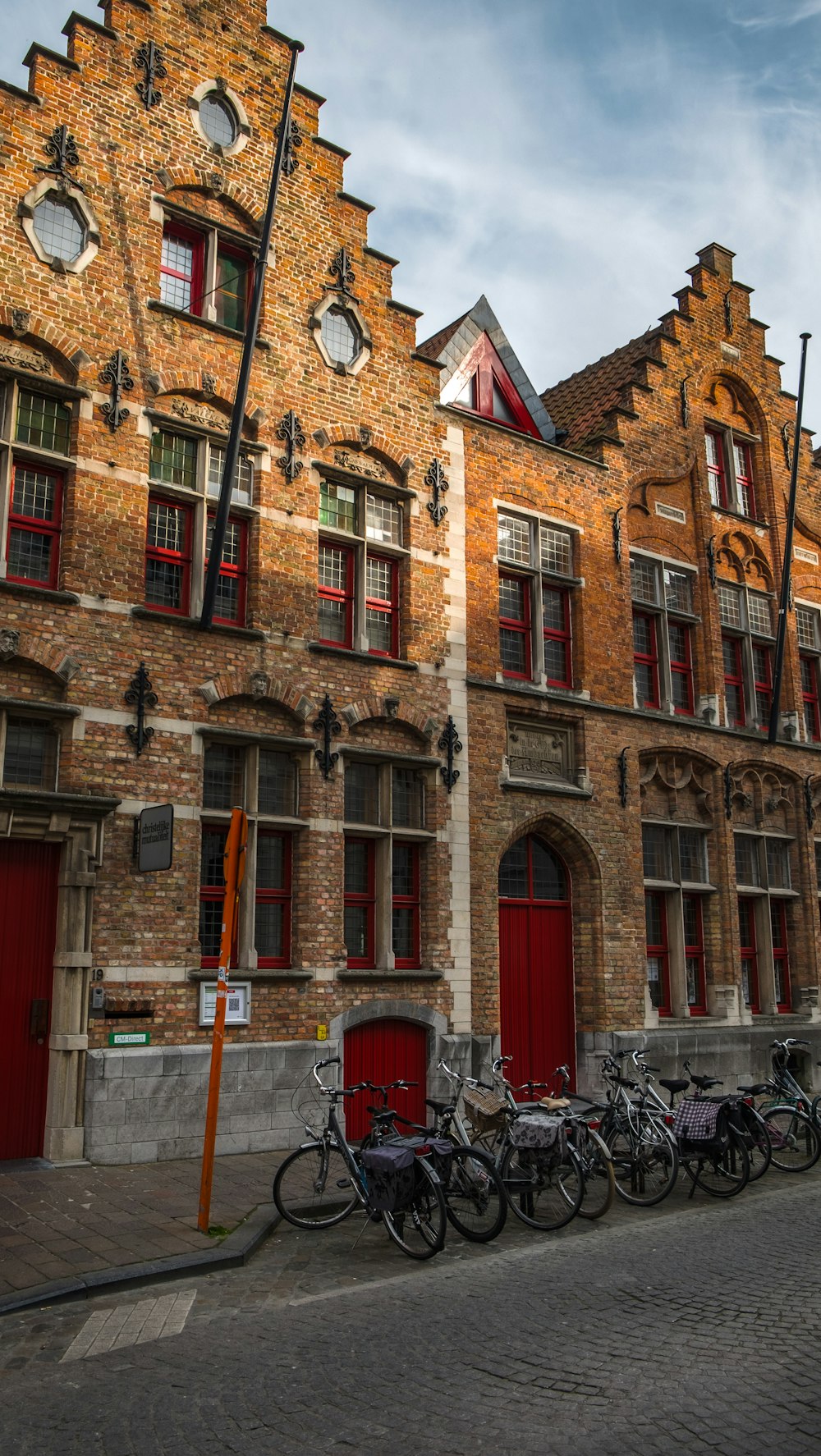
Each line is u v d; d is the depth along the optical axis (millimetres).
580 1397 5223
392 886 13328
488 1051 13477
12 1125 10055
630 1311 6559
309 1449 4715
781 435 20078
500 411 16891
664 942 16562
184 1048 10828
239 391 11562
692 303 18984
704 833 17406
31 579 10945
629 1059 14875
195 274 12836
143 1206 8695
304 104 13914
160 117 12523
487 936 13852
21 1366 5750
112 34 12234
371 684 13312
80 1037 10242
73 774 10625
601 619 16297
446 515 14570
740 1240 8398
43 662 10578
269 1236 8336
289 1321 6430
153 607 11820
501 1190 8305
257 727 12219
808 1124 11531
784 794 18969
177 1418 5062
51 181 11477
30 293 11164
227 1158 10789
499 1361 5723
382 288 14391
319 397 13461
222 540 11539
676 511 18016
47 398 11289
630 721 16359
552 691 15281
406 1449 4695
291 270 13469
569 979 15242
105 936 10570
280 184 13500
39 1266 7137
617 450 17125
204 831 11742
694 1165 10617
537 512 15766
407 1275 7422
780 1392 5223
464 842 13828
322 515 13461
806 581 20266
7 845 10352
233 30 13359
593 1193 9406
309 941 12109
